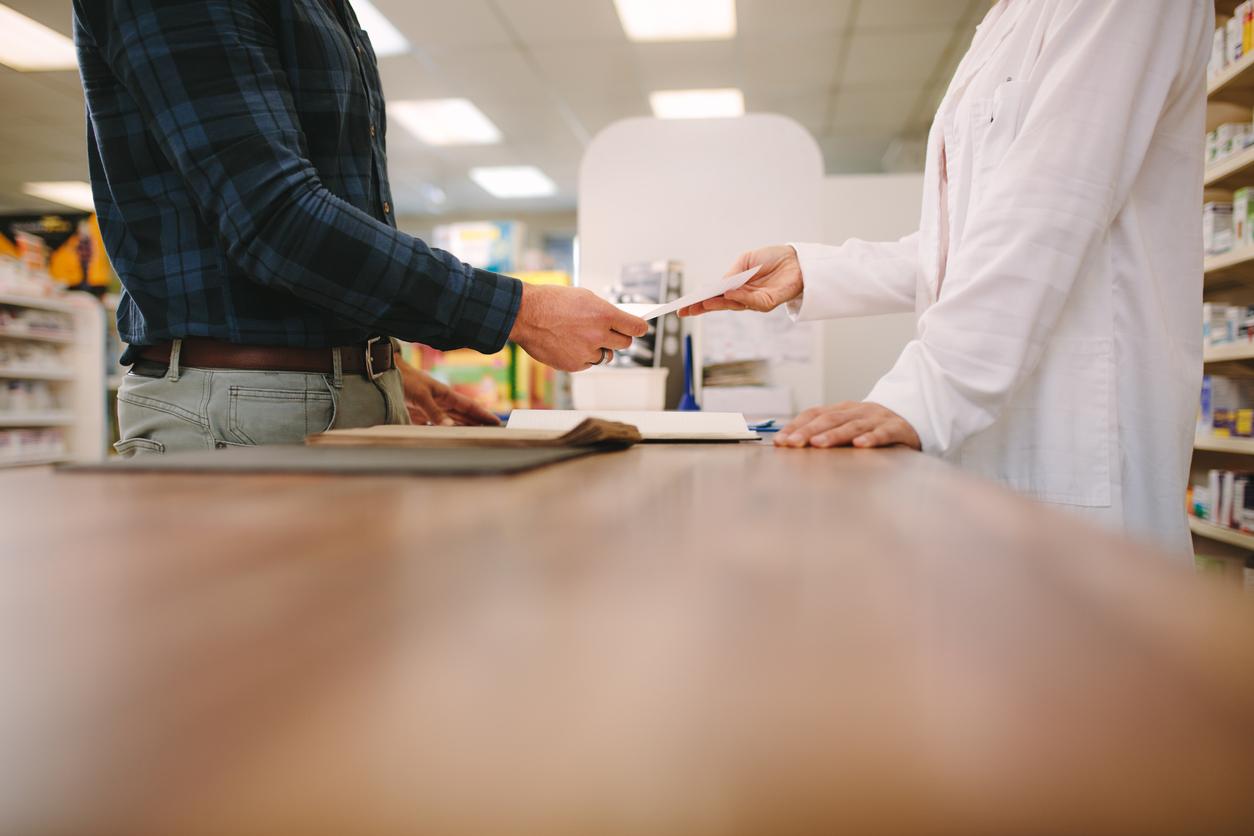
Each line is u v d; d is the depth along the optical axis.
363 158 1.04
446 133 6.81
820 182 2.18
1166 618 0.17
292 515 0.34
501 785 0.09
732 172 2.20
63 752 0.10
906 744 0.10
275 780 0.09
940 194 1.16
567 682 0.13
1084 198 0.82
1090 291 0.92
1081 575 0.22
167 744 0.10
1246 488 2.48
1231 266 2.52
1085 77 0.84
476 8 4.68
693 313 1.21
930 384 0.81
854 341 2.82
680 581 0.21
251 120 0.80
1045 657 0.14
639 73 5.60
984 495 0.41
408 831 0.08
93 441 4.99
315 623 0.17
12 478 0.48
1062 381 0.92
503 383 3.88
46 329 4.74
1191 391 0.94
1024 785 0.09
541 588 0.21
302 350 0.96
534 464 0.53
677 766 0.10
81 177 7.72
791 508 0.36
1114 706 0.12
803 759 0.10
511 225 5.34
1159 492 0.91
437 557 0.25
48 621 0.17
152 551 0.26
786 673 0.14
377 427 0.83
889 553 0.25
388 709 0.12
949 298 0.83
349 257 0.79
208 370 0.93
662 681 0.13
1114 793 0.08
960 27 4.89
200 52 0.79
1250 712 0.11
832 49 5.21
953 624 0.17
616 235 2.22
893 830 0.08
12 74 5.49
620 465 0.58
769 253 1.25
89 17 0.85
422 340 0.88
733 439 0.93
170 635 0.16
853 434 0.78
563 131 6.75
